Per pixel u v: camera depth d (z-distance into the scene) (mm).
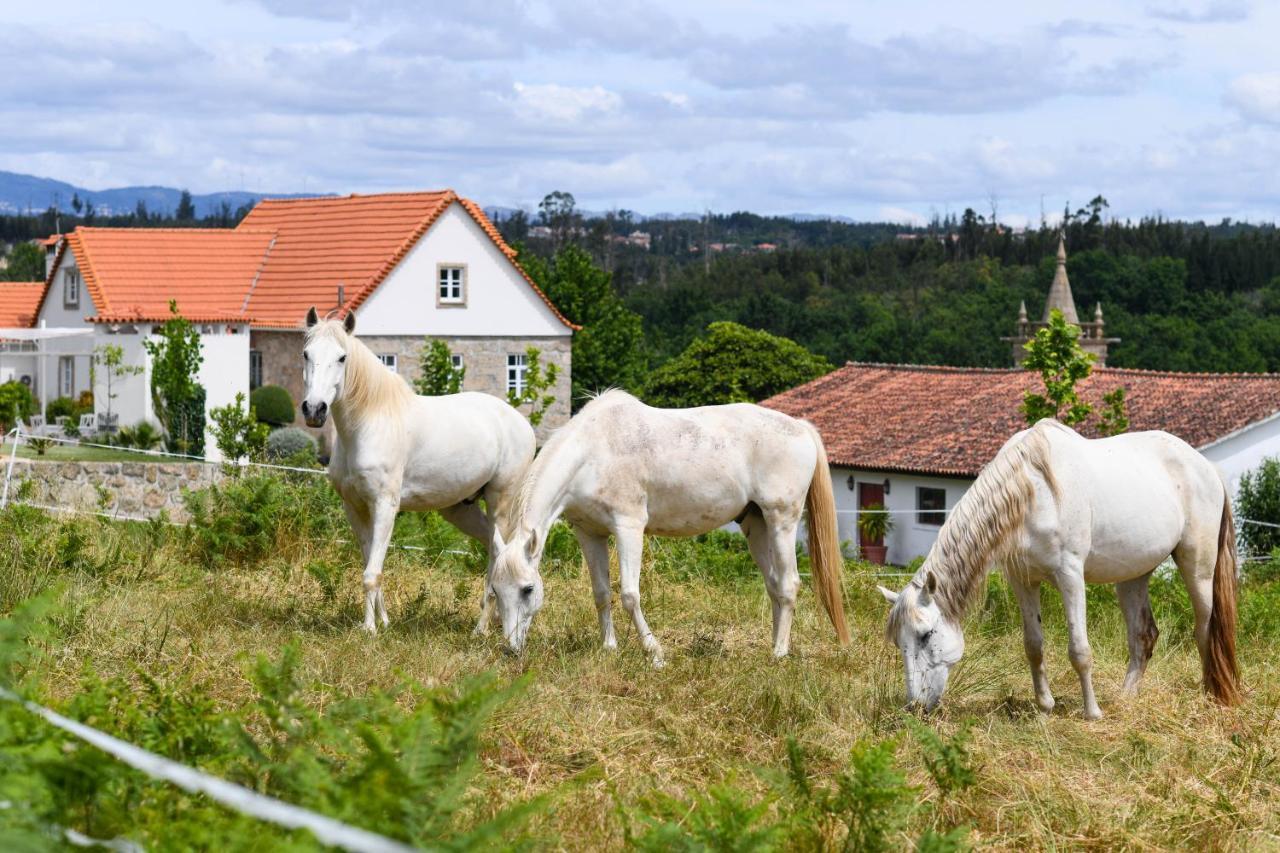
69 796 4035
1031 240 127250
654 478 9273
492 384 43875
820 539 9844
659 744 6898
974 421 39344
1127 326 84750
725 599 11961
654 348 87500
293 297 42156
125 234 42750
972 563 7801
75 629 8156
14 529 11430
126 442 33250
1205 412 36531
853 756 5258
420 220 42750
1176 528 8516
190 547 12633
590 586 12133
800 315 92625
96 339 38688
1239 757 7031
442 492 10320
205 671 7387
